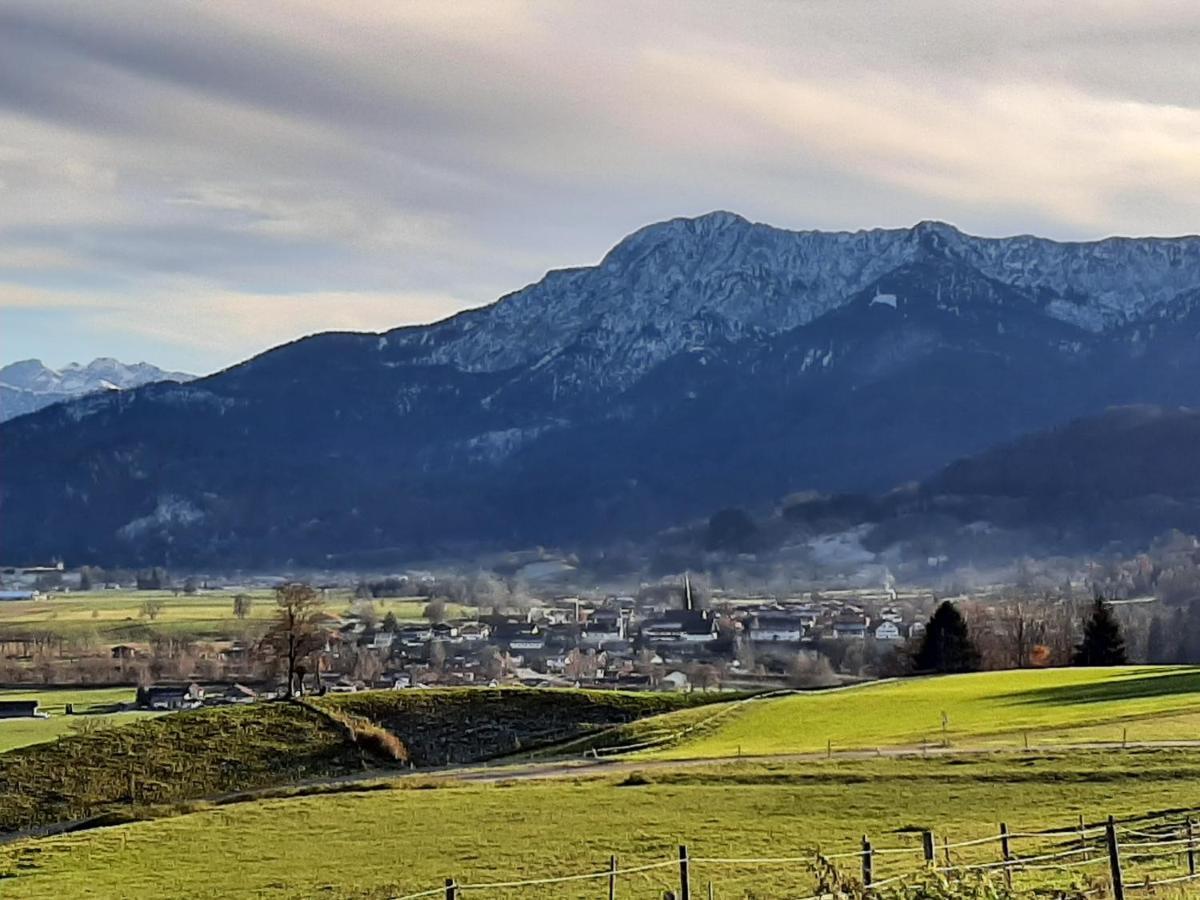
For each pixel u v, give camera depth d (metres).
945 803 59.69
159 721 107.12
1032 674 121.19
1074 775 64.06
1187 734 76.38
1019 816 55.66
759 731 94.19
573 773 78.38
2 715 134.88
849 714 98.88
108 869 56.31
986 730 83.75
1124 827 50.56
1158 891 35.25
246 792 85.50
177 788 93.44
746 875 47.91
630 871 47.81
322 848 58.31
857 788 64.50
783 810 60.31
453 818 63.25
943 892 31.61
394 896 48.34
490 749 106.25
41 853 60.12
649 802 64.25
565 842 56.12
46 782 93.44
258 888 51.56
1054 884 38.22
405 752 104.31
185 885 52.78
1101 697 98.00
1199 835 46.94
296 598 137.12
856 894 31.14
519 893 47.53
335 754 100.75
